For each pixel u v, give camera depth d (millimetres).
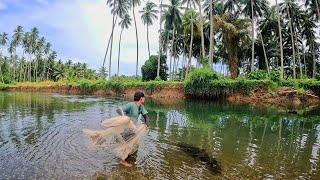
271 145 11492
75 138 11484
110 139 8766
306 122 17875
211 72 38781
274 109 26219
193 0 52469
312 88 35875
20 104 26844
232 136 13070
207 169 8156
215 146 10977
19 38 103938
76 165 8125
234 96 36812
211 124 16469
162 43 69438
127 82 52000
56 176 7305
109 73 63094
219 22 49969
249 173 7957
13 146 10141
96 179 7184
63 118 17312
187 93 40094
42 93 55375
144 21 64125
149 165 8305
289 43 63344
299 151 10641
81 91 58781
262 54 63344
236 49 53688
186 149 10320
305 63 64125
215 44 63688
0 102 29000
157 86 44281
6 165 8047
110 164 8266
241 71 72000
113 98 40250
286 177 7770
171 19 57219
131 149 8688
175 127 15086
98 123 15531
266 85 35312
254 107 28359
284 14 55000
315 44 63719
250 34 55906
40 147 10031
